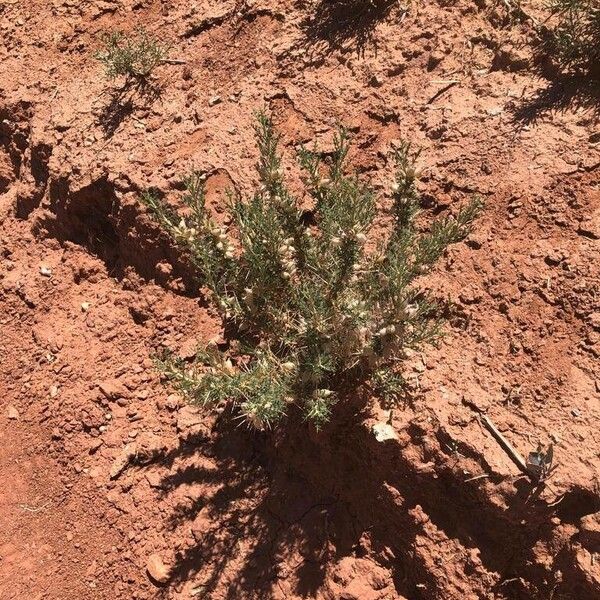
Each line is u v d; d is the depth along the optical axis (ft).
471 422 3.11
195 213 3.30
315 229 3.82
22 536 3.86
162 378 3.97
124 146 4.43
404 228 3.27
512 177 3.61
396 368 3.28
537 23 3.97
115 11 5.22
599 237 3.39
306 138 4.10
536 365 3.21
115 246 4.52
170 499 3.63
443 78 4.03
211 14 4.78
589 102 3.71
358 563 3.26
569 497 2.92
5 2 5.61
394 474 3.21
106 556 3.64
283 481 3.52
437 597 3.10
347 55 4.29
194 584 3.40
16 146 5.16
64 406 4.09
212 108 4.40
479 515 3.07
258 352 3.23
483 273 3.44
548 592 2.97
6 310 4.61
